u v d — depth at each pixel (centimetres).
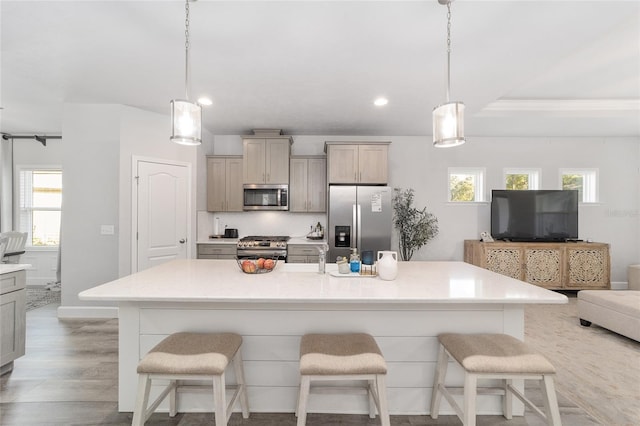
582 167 545
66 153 382
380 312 201
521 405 202
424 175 540
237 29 229
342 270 226
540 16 212
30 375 250
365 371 150
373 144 475
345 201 462
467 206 543
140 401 154
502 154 543
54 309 421
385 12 209
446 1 197
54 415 201
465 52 260
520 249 497
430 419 199
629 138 545
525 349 165
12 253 457
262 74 302
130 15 213
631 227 547
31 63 280
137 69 292
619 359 283
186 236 451
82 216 384
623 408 212
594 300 351
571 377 252
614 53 296
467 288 190
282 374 203
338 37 238
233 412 204
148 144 410
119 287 189
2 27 226
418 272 242
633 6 201
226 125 479
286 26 224
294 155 506
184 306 200
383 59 272
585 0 196
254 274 231
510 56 266
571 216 523
